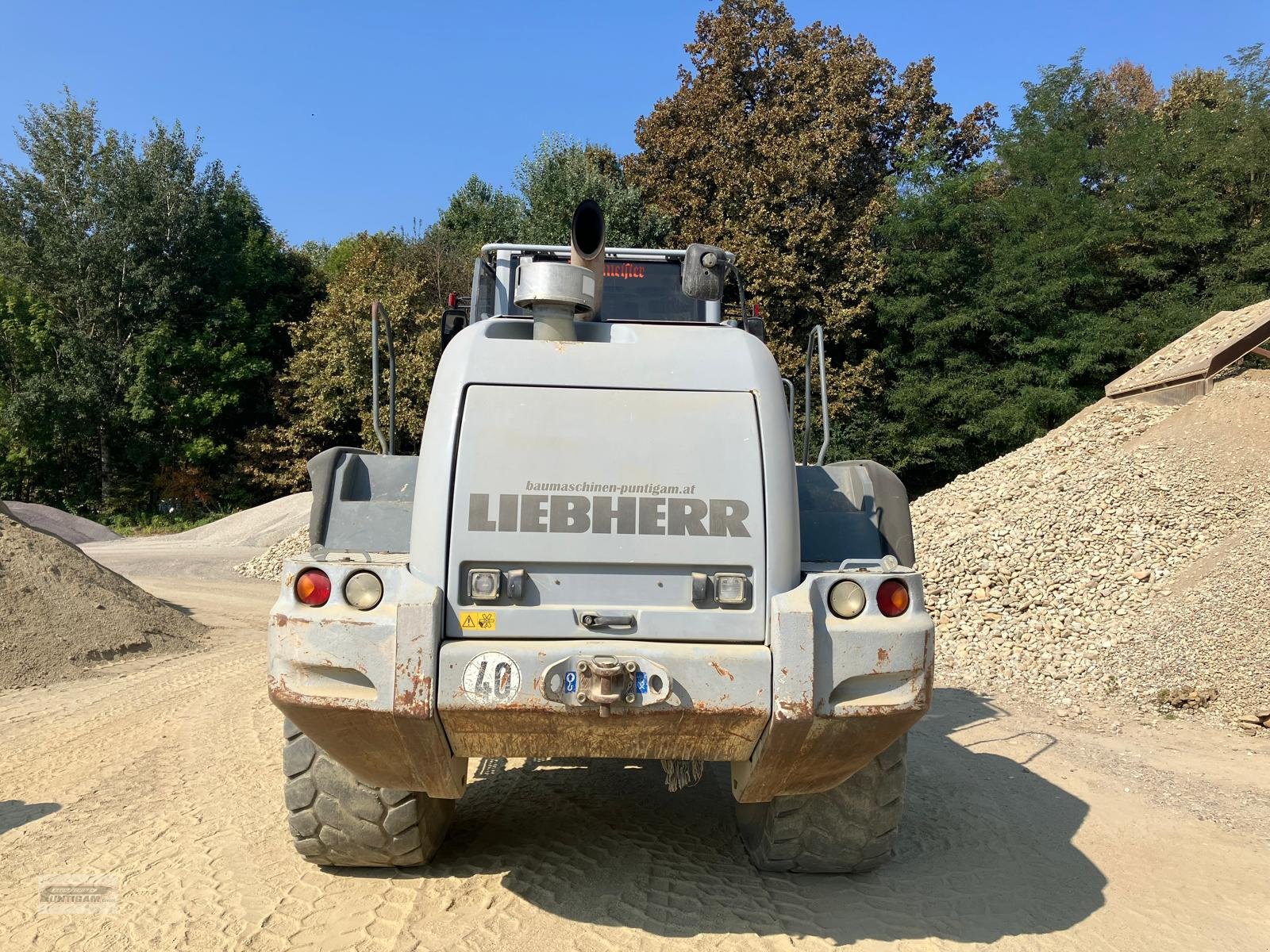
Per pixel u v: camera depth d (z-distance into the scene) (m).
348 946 3.30
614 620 3.13
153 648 9.02
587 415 3.25
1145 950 3.50
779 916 3.62
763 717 3.07
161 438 33.16
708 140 26.98
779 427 3.33
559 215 25.50
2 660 7.80
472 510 3.16
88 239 31.97
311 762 3.72
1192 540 10.25
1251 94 26.44
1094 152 25.23
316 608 3.12
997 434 23.08
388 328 4.14
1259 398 13.47
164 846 4.21
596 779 5.33
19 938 3.35
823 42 29.36
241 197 35.41
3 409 30.66
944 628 9.66
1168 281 24.91
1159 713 7.25
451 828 4.50
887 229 24.83
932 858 4.29
